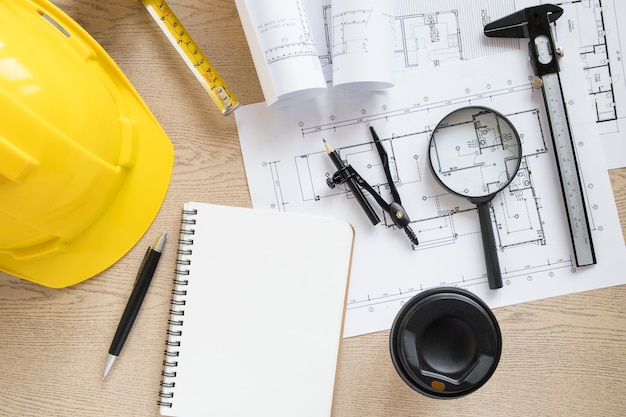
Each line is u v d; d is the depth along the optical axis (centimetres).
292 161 69
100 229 70
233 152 70
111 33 69
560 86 67
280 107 69
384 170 68
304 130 69
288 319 68
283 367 68
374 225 69
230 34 69
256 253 68
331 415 68
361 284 69
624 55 69
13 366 71
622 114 69
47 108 59
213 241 68
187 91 70
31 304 70
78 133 62
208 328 68
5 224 63
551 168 69
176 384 68
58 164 60
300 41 62
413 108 69
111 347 69
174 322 68
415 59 69
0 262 69
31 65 58
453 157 68
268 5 61
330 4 69
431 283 69
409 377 62
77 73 63
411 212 69
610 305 69
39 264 69
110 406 70
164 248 70
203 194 70
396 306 69
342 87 68
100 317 70
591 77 69
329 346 67
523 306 69
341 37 63
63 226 66
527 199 69
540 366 69
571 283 69
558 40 68
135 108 69
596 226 69
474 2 69
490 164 68
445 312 61
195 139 70
